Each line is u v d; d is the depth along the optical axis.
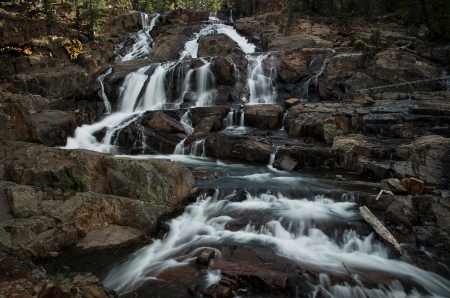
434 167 13.59
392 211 10.65
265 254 9.29
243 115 20.81
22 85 24.78
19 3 36.97
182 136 19.38
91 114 22.17
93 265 9.46
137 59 32.28
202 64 25.44
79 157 12.04
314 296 7.93
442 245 9.86
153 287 8.30
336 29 33.78
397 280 8.52
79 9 38.31
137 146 19.50
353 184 13.62
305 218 10.81
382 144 15.56
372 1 36.44
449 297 8.16
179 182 12.52
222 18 44.81
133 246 10.44
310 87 23.95
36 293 5.97
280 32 34.22
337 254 9.60
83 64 29.31
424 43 25.03
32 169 12.05
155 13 46.78
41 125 19.34
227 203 12.17
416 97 19.52
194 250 9.80
